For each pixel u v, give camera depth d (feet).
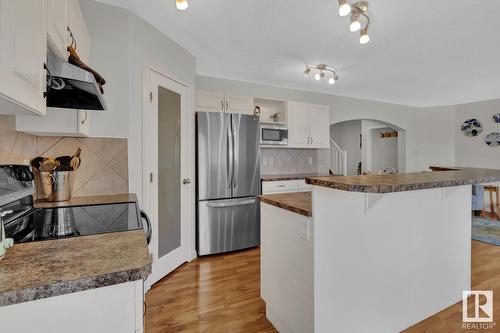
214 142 10.23
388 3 6.23
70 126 5.40
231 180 10.61
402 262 5.68
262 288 6.37
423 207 6.00
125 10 6.81
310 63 10.37
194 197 9.96
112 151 6.74
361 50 9.09
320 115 14.07
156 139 7.95
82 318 2.13
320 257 4.54
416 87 13.87
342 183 4.10
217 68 11.01
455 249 6.70
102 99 4.67
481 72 11.39
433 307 6.27
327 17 6.98
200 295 7.26
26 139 5.54
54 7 3.89
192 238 9.86
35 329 2.00
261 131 12.19
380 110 17.37
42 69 3.34
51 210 4.91
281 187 12.01
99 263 2.39
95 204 5.42
